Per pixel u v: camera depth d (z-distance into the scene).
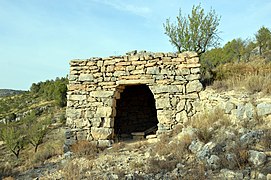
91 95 12.52
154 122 17.23
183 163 7.55
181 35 15.45
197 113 11.34
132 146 11.16
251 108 8.20
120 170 8.07
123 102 17.23
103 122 12.21
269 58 18.47
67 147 12.19
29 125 28.16
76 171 8.63
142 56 12.30
